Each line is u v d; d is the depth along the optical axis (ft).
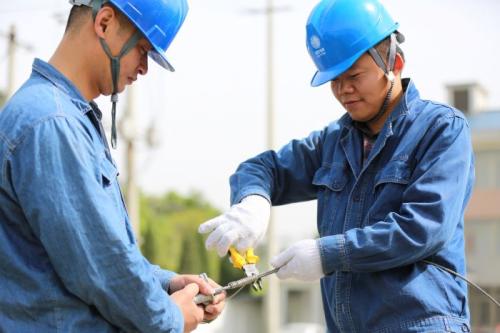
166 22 10.62
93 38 10.35
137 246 10.34
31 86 10.12
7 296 9.80
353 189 11.73
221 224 11.62
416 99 11.69
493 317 88.58
